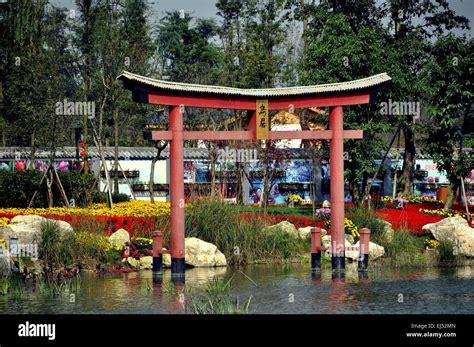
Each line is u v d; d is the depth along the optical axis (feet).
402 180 168.96
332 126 89.20
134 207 122.21
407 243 104.12
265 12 197.67
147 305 71.36
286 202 165.48
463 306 71.46
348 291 79.00
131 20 162.61
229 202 115.55
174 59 215.10
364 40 131.44
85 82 148.05
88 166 153.38
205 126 162.71
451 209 137.90
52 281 84.12
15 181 119.96
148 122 191.52
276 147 155.43
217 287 78.38
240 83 182.19
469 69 130.93
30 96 154.51
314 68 137.08
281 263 99.76
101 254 94.12
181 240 87.30
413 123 141.69
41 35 166.50
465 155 134.72
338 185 89.61
